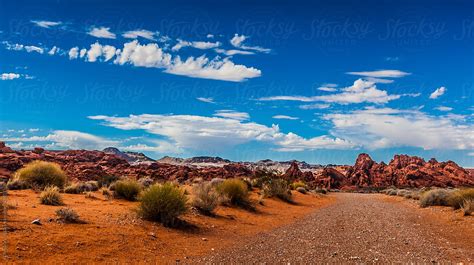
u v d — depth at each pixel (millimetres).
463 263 11492
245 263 11023
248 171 98062
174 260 11078
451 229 18688
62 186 27531
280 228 18344
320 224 20062
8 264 8688
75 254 10180
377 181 113562
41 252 9812
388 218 23297
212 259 11422
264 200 29531
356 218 23109
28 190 24016
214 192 23266
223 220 18797
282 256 12016
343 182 111688
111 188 27672
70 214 13539
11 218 12633
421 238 15922
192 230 15531
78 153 95938
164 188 16234
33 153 80438
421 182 109125
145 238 12914
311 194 45781
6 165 57312
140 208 15961
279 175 45625
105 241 11711
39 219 12977
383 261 11508
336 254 12375
